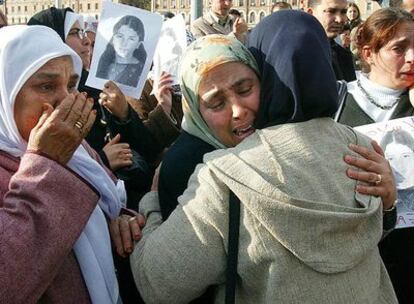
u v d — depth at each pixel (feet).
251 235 4.42
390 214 5.24
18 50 4.93
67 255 4.76
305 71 4.59
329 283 4.30
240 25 18.34
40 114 5.02
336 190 4.50
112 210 5.77
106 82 9.55
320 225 4.22
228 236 4.50
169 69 11.25
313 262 4.22
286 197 4.23
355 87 7.74
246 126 5.20
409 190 6.56
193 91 5.29
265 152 4.52
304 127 4.68
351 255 4.34
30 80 4.97
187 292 4.66
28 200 4.50
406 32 7.11
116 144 8.79
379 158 5.02
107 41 9.62
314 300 4.29
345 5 14.38
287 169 4.42
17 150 5.11
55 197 4.58
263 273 4.46
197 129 5.57
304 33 4.67
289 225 4.24
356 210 4.41
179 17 11.57
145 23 9.69
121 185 6.70
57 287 4.83
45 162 4.63
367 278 4.54
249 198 4.32
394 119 7.29
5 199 4.58
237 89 5.10
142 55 9.68
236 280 4.58
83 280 5.03
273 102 4.75
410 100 7.30
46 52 4.99
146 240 5.01
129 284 5.66
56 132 4.68
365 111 7.50
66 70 5.21
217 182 4.58
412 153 6.65
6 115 5.00
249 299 4.64
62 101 4.81
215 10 19.45
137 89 9.71
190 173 5.44
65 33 12.36
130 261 5.14
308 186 4.40
